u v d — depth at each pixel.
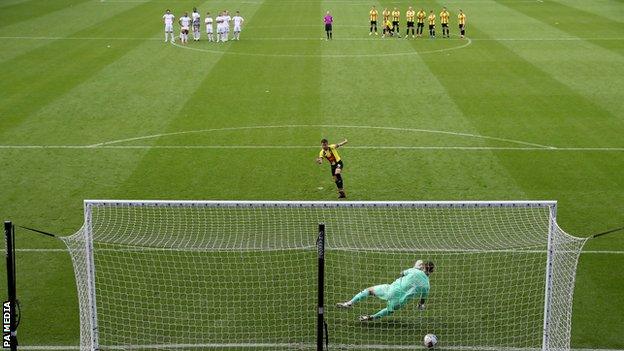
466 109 44.25
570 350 20.02
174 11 81.88
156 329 20.89
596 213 29.09
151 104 45.31
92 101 45.88
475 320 21.17
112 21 75.00
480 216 27.56
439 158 35.69
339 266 23.75
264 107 44.66
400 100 46.28
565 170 34.09
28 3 85.81
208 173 33.72
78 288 21.36
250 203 20.12
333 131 39.97
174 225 26.86
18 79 51.38
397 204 19.86
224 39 65.62
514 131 39.94
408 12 67.81
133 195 31.14
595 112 43.53
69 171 34.00
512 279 22.98
